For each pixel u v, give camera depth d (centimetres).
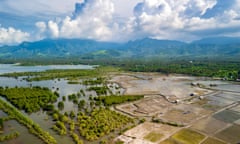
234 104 14000
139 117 11231
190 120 10850
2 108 12169
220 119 11075
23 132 9062
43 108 12569
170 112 12162
